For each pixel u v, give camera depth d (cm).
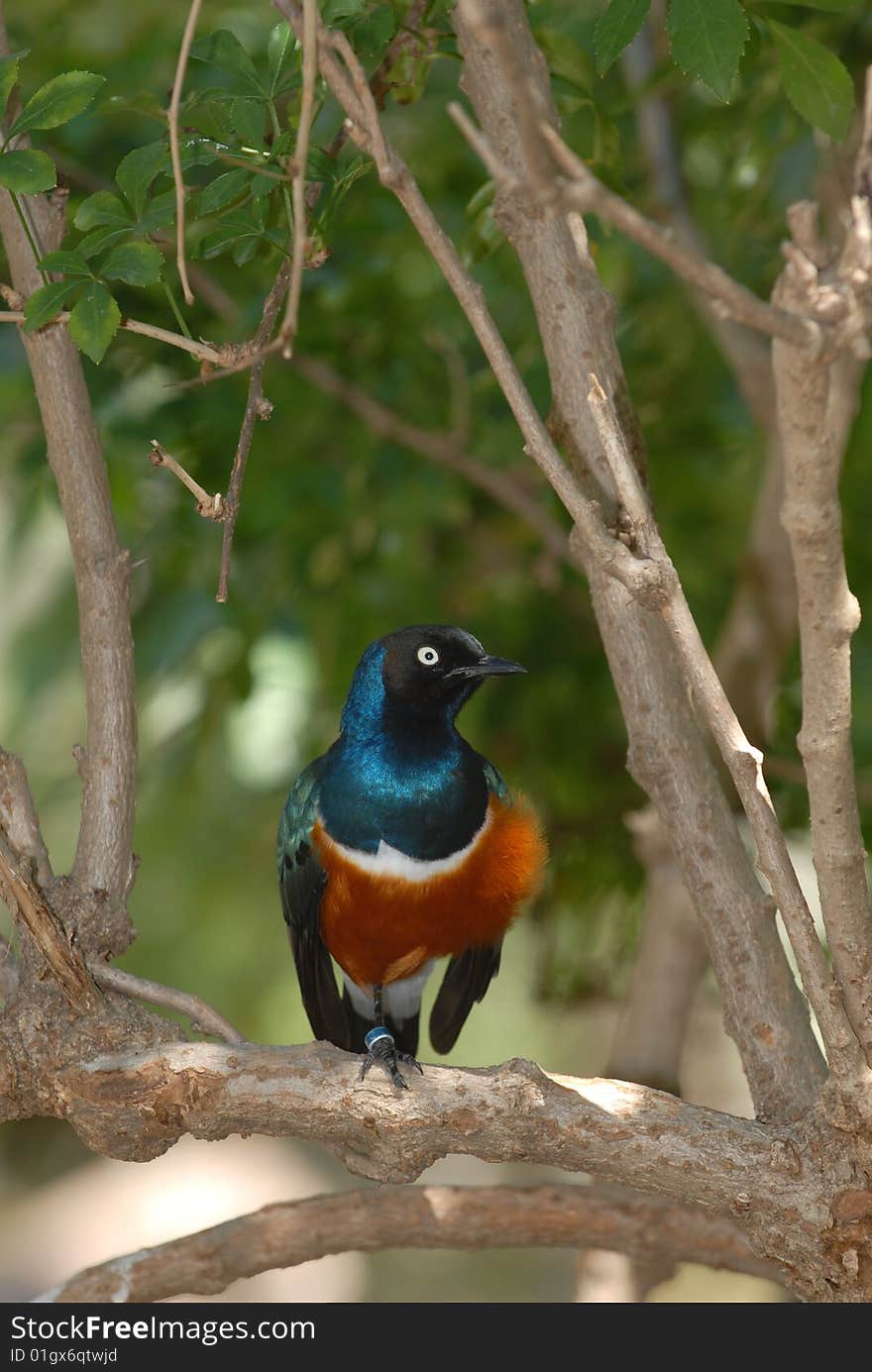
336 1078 715
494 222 979
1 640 2102
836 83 711
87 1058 728
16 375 1339
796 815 1382
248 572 1534
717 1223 889
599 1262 1206
